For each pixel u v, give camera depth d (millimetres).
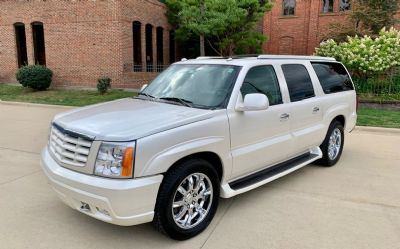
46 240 3578
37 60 19953
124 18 17938
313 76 5543
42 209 4258
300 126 5109
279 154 4746
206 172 3721
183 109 3945
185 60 5105
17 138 7977
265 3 19422
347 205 4477
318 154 5648
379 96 14133
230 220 4035
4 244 3494
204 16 16016
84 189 3217
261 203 4508
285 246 3510
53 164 3604
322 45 15992
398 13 21938
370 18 18547
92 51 18344
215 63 4598
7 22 19812
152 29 21391
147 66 20562
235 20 16391
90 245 3504
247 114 4184
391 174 5719
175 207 3510
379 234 3760
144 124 3414
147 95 4727
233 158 4031
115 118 3646
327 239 3645
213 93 4188
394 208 4406
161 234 3721
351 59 14289
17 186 4984
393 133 9109
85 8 18047
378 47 14391
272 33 27094
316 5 25500
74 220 3992
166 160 3301
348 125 6453
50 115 11438
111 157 3158
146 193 3193
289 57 5266
